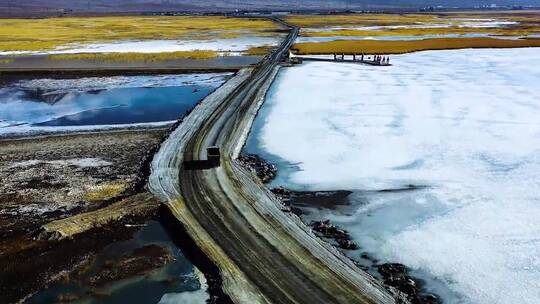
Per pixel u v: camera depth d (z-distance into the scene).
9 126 42.75
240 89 53.47
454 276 19.95
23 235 23.72
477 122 40.19
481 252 21.48
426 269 20.48
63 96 54.00
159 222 25.22
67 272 20.83
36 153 35.44
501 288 19.06
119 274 20.73
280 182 29.81
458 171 30.42
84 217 24.81
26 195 28.30
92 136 39.28
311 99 49.50
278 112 45.16
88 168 32.38
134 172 31.64
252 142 37.22
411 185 28.75
